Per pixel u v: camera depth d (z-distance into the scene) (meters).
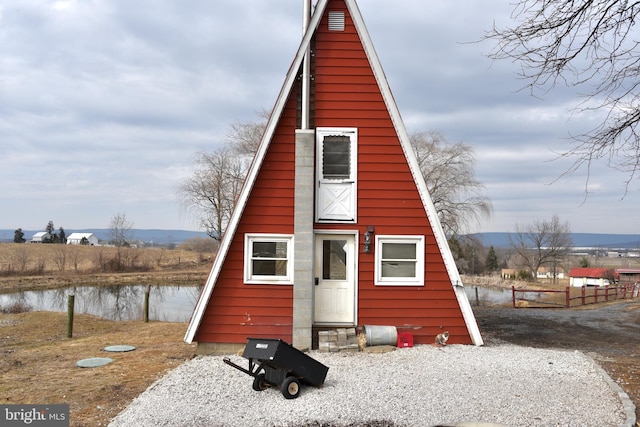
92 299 33.31
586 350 13.07
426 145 41.72
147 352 13.00
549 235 64.81
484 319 19.84
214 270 12.04
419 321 12.26
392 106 12.27
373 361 10.76
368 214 12.39
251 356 8.60
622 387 9.20
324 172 12.54
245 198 12.14
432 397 8.39
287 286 12.15
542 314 21.84
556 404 8.09
